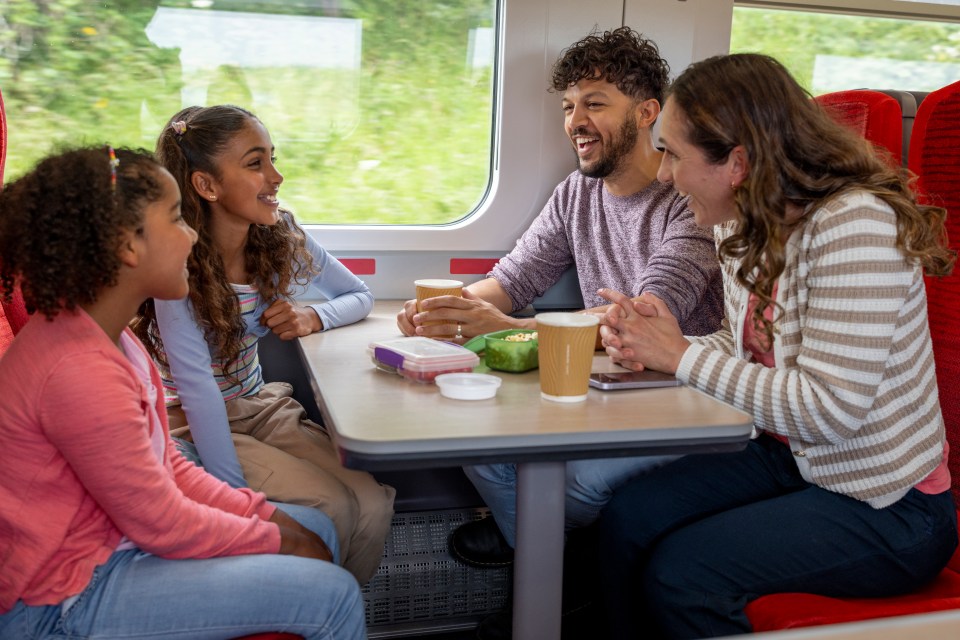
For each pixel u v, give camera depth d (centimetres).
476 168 209
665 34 208
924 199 153
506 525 162
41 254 101
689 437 110
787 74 125
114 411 100
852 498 126
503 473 156
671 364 129
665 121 130
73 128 183
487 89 205
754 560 123
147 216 107
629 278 197
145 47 183
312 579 110
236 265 166
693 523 133
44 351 102
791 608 119
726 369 126
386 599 180
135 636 103
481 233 209
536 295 209
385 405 115
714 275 178
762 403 122
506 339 139
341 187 201
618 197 196
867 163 124
